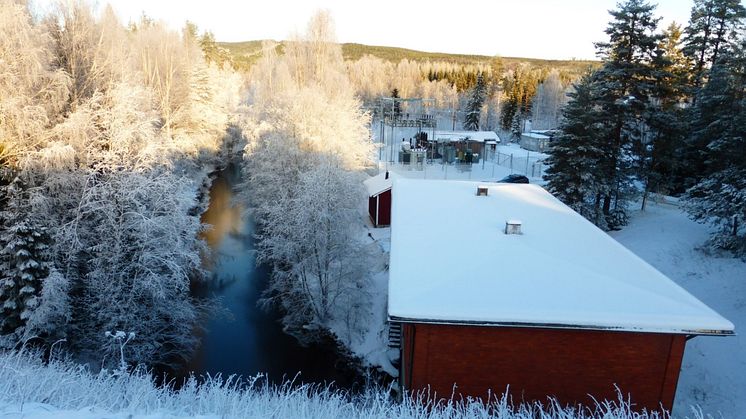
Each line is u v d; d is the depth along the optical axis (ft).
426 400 32.78
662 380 31.48
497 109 271.08
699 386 40.78
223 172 148.36
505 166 152.46
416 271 34.81
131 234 51.96
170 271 55.72
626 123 80.59
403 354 44.06
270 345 59.21
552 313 29.89
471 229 43.86
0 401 21.04
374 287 67.05
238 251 86.48
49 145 53.67
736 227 64.34
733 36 103.76
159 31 127.44
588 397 32.27
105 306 51.11
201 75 138.21
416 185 62.13
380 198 91.20
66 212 53.21
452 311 29.96
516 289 32.37
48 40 63.93
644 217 85.56
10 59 55.21
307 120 90.79
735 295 53.42
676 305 30.86
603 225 78.79
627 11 77.41
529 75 322.55
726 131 68.33
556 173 81.25
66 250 50.55
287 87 123.34
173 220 55.06
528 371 32.19
